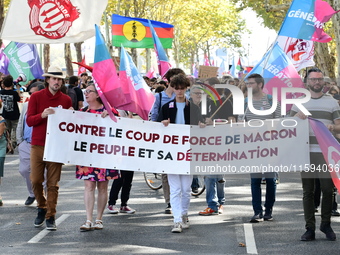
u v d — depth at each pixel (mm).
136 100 9320
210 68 15352
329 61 27594
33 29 10445
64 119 8648
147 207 10531
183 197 8914
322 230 8234
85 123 8719
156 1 47094
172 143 8766
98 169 8695
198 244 7914
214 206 9883
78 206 10438
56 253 7352
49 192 8656
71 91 17109
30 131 10195
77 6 10562
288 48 12039
